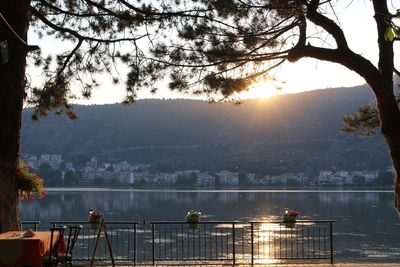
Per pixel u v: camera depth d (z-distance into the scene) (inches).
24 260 319.3
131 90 439.2
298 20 369.7
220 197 4490.7
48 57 501.4
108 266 545.0
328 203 3745.1
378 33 366.0
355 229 2170.3
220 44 381.7
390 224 2380.7
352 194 4945.9
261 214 2829.7
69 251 375.2
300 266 513.3
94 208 3326.8
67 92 500.7
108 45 477.1
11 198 409.7
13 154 413.7
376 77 359.3
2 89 411.5
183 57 392.2
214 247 1435.8
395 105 363.3
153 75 410.3
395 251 1534.2
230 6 374.6
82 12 489.4
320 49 362.3
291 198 4338.1
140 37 444.5
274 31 381.1
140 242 1501.0
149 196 4667.8
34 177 430.6
